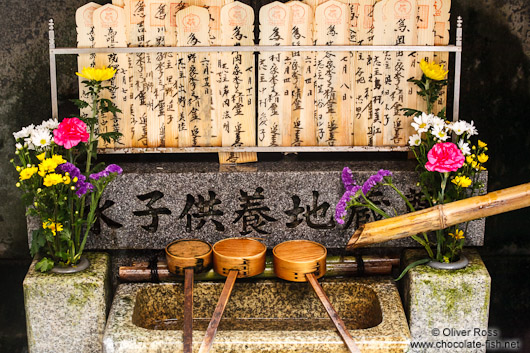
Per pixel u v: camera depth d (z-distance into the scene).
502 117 4.63
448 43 4.32
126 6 4.07
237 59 4.12
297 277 3.85
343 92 4.18
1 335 4.84
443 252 4.03
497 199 3.72
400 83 4.17
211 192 4.10
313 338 3.61
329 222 4.18
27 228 4.42
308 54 4.13
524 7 4.44
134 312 3.89
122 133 4.19
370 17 4.11
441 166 3.63
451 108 4.62
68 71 4.48
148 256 4.32
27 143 3.76
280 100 4.19
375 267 4.15
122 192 4.06
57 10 4.38
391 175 4.12
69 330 3.84
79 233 3.92
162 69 4.12
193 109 4.18
